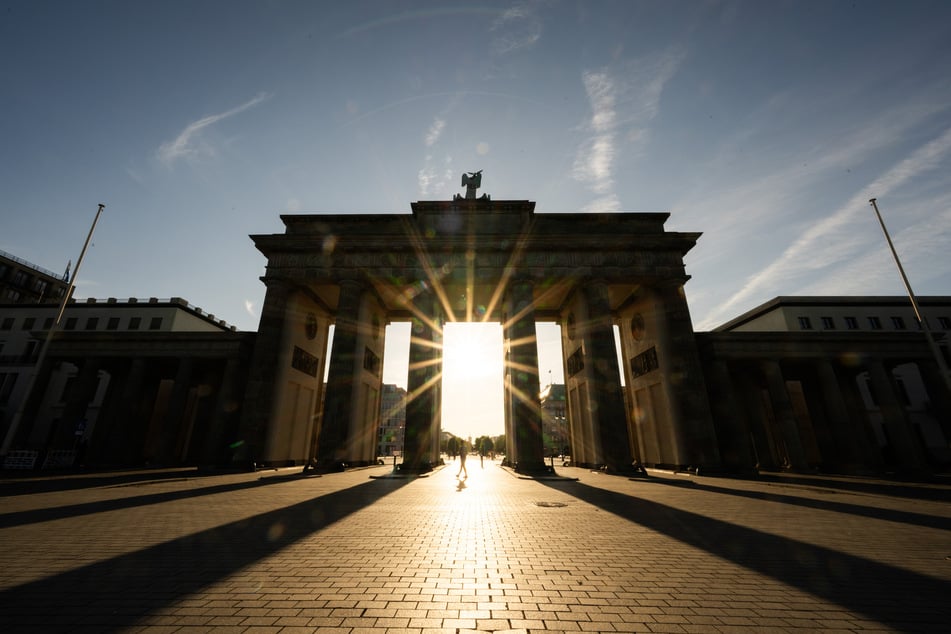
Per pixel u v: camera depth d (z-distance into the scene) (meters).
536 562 6.93
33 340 51.66
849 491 18.36
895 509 13.05
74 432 32.56
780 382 33.25
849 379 39.38
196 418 39.69
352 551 7.52
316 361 40.84
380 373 41.94
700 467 28.31
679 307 32.31
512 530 9.49
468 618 4.66
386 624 4.47
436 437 38.12
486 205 34.66
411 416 30.36
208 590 5.45
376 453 40.69
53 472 28.03
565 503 14.17
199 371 42.22
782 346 34.28
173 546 7.80
